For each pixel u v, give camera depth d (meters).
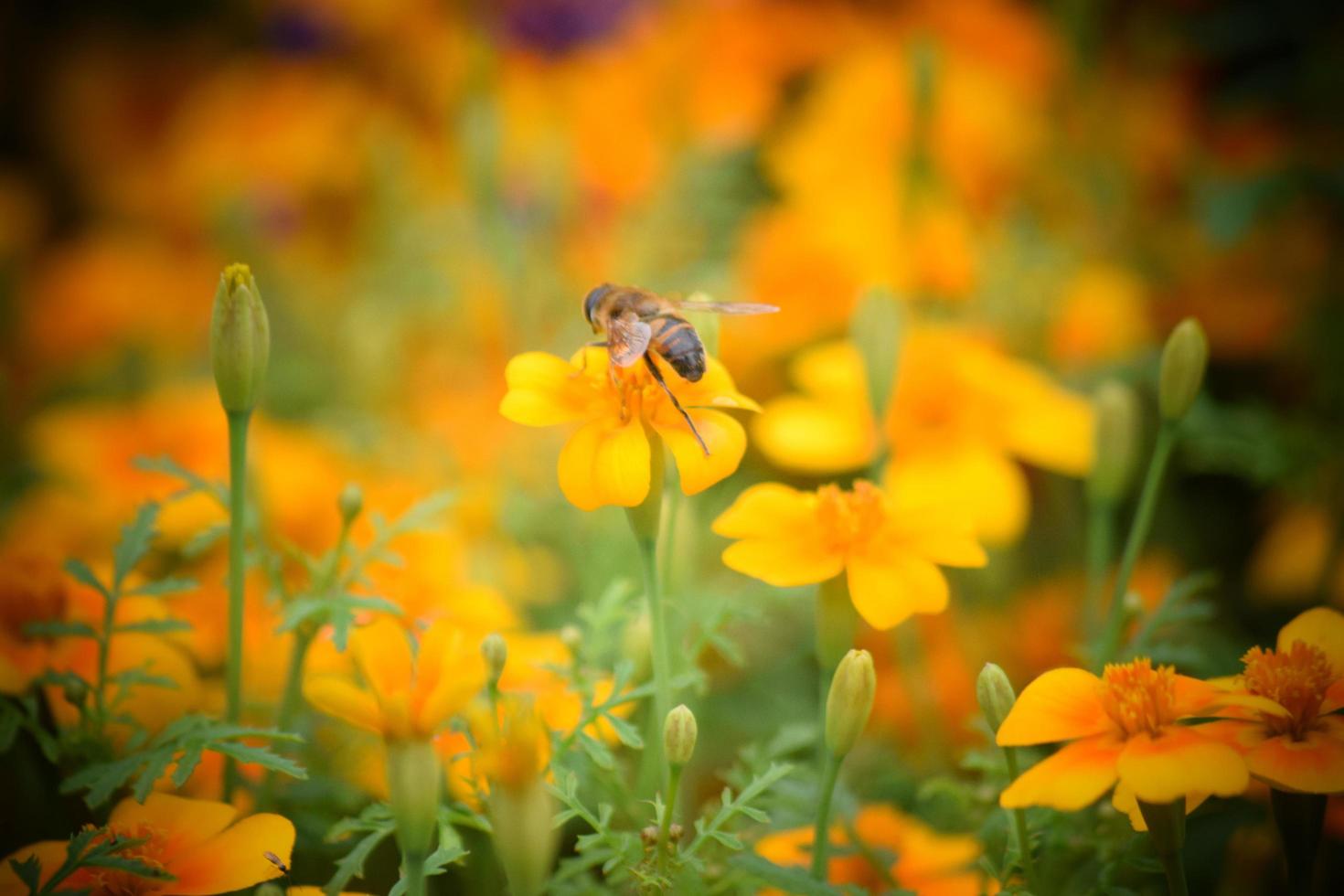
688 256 0.45
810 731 0.28
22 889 0.24
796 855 0.27
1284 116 0.45
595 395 0.26
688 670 0.28
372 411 0.42
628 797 0.27
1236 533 0.39
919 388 0.34
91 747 0.26
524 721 0.23
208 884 0.24
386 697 0.24
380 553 0.28
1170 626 0.33
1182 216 0.44
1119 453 0.30
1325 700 0.24
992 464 0.33
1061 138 0.45
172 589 0.26
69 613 0.27
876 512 0.26
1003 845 0.27
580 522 0.36
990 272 0.40
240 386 0.26
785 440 0.33
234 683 0.26
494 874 0.27
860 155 0.43
